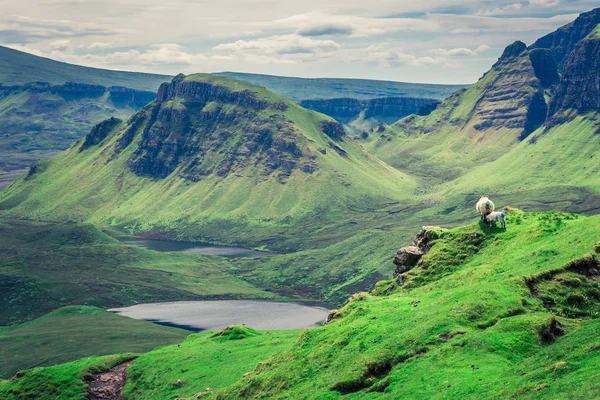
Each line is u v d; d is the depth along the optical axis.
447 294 87.00
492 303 77.00
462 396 56.53
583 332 60.00
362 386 71.31
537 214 120.38
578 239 93.38
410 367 68.75
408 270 125.25
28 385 141.00
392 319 85.62
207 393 103.88
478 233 118.38
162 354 146.62
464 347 67.62
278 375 85.00
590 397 45.31
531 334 67.62
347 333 86.38
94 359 154.50
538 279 82.19
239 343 143.75
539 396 49.84
